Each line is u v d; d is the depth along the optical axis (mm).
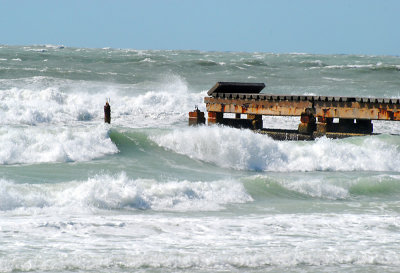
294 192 53500
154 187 47875
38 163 59562
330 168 67188
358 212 46875
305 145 69375
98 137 66938
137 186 47469
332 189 54625
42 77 150750
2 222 38375
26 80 144375
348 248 35625
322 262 32938
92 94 127312
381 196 54625
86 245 34469
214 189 50250
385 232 40062
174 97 120375
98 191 45188
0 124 91562
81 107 107000
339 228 40844
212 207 46719
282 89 170000
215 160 66938
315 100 78250
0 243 33969
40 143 62312
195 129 70125
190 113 89312
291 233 39062
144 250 33844
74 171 57156
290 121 102750
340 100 76438
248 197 50562
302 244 36281
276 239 37344
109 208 44188
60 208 42688
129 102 117062
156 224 39938
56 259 31453
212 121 86812
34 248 33344
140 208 45031
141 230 38375
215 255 33094
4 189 43156
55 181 52062
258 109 82438
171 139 69062
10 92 112188
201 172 61781
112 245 34656
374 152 70062
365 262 33156
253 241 36656
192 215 43781
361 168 68062
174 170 61688
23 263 30672
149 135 69562
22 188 45406
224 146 67250
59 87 138250
